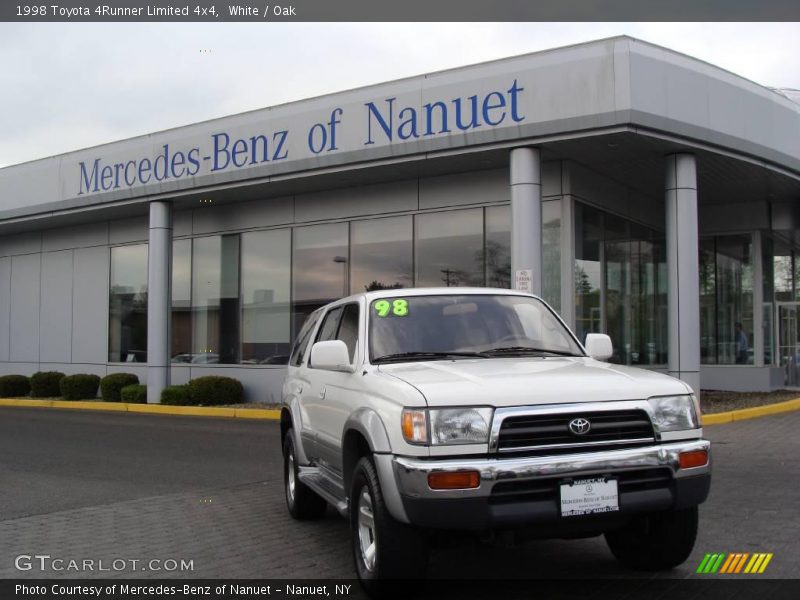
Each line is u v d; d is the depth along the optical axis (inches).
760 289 885.8
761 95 678.5
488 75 617.9
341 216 794.8
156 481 407.5
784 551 250.4
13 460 486.6
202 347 904.3
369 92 679.1
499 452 190.1
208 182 792.9
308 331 327.9
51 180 943.0
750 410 642.2
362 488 216.4
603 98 575.8
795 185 788.0
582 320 682.2
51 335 1066.7
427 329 251.9
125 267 986.7
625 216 775.7
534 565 240.4
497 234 703.7
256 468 445.1
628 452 193.8
